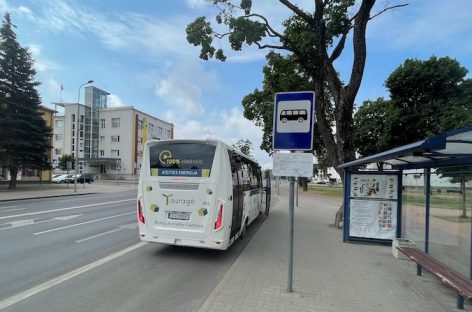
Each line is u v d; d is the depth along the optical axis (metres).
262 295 5.23
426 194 7.47
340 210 12.60
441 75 28.31
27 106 33.00
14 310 4.62
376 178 9.69
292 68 17.77
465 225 6.91
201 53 13.02
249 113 25.84
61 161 70.88
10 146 31.22
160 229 7.70
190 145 7.70
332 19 13.63
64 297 5.12
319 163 72.31
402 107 30.19
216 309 4.64
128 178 74.06
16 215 14.28
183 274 6.44
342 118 12.18
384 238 9.52
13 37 32.78
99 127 76.81
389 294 5.52
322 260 7.61
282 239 10.10
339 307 4.89
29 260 7.15
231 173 7.99
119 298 5.13
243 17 12.38
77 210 16.53
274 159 5.43
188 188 7.58
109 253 7.91
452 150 5.69
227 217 7.59
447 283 4.93
